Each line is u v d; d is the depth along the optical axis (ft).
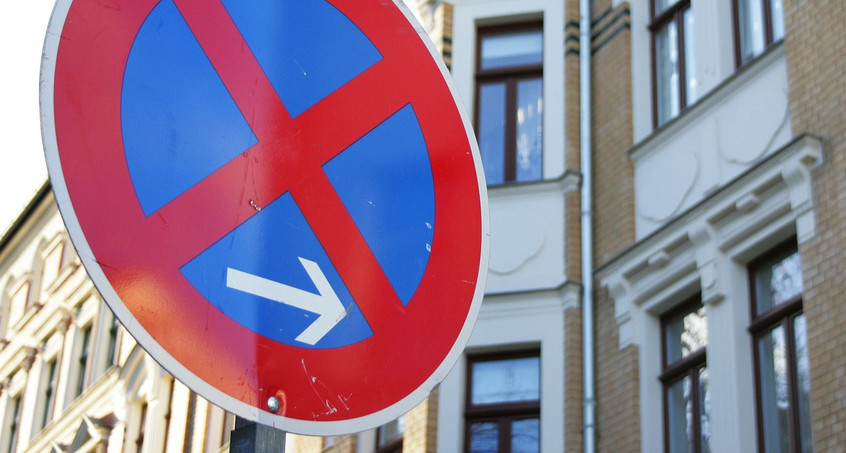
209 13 10.52
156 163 9.67
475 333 36.37
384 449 38.60
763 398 28.76
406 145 11.42
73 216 9.10
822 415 25.73
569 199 37.09
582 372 34.73
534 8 41.09
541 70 40.32
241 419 9.37
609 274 34.65
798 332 28.17
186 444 59.98
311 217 10.37
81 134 9.40
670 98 35.86
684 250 32.24
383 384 10.15
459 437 35.40
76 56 9.60
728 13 34.06
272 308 9.76
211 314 9.37
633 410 32.17
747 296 30.19
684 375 31.86
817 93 29.14
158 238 9.39
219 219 9.76
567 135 38.24
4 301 89.20
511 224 37.55
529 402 35.50
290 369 9.62
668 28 36.86
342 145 10.90
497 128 39.96
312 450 44.09
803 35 30.14
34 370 81.66
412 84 11.74
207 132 10.08
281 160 10.39
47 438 76.18
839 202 27.32
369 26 11.68
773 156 29.19
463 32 41.32
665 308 33.12
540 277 36.52
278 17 11.00
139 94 9.83
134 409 66.33
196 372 9.12
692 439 30.68
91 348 74.84
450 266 11.16
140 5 10.12
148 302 9.12
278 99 10.65
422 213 11.19
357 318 10.25
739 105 32.01
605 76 38.17
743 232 30.19
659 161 34.58
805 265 27.63
